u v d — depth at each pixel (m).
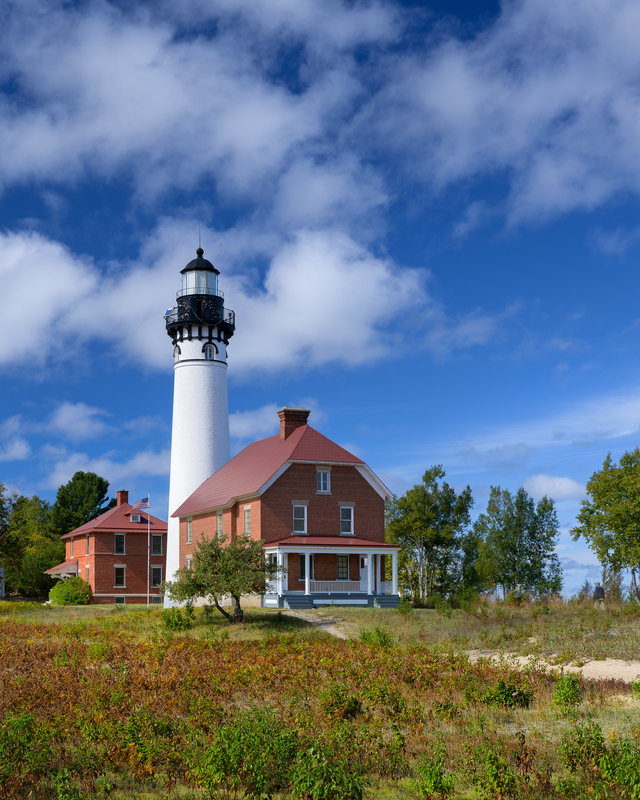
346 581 45.19
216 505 48.94
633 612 32.28
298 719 14.18
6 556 61.03
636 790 9.89
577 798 10.30
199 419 56.22
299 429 49.47
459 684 18.11
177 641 29.14
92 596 63.72
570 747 11.48
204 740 12.03
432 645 27.33
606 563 45.16
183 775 11.49
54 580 74.50
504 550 59.12
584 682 18.42
